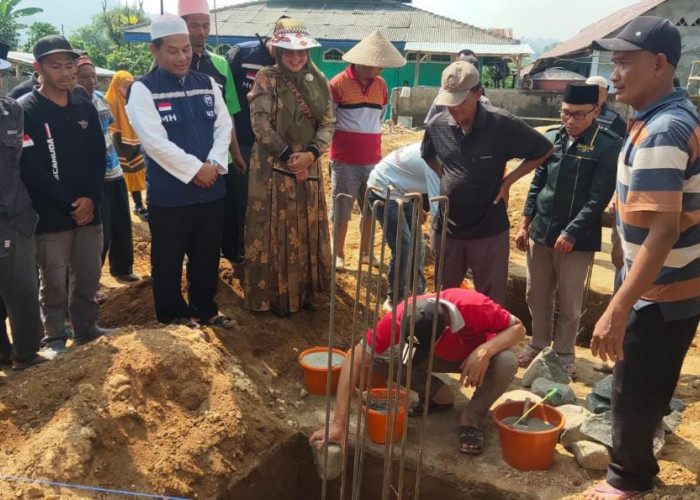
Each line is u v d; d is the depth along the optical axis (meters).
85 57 4.93
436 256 4.25
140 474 2.97
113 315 4.56
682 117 2.38
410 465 3.41
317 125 4.34
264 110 4.12
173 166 3.69
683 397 3.95
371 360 2.67
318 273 4.71
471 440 3.41
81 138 3.74
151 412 3.24
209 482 3.15
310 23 22.38
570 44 23.19
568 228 3.90
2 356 3.77
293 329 4.53
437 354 3.43
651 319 2.67
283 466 3.59
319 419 3.75
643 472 2.96
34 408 3.11
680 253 2.57
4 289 3.42
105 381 3.24
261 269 4.40
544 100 16.03
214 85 3.97
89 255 3.90
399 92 15.15
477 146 3.83
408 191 4.53
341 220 5.38
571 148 3.93
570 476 3.26
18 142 3.36
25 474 2.75
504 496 3.18
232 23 22.41
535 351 4.45
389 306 4.90
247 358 4.12
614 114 4.40
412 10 23.89
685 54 18.72
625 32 2.49
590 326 5.51
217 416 3.38
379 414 3.42
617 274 2.88
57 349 3.89
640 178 2.39
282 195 4.34
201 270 4.10
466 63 3.67
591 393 3.81
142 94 3.66
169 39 3.63
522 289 5.91
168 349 3.52
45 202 3.61
